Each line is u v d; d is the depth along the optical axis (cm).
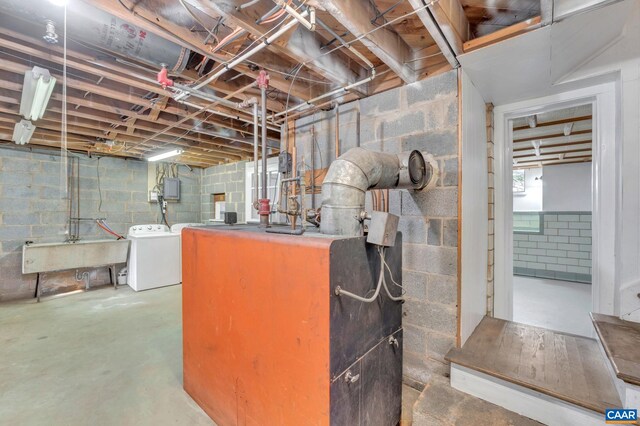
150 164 565
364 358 132
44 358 249
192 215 629
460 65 182
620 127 170
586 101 198
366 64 199
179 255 499
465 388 167
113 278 477
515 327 209
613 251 181
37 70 201
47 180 450
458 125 186
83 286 464
